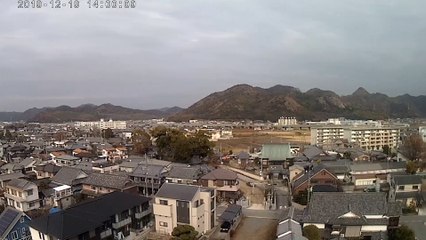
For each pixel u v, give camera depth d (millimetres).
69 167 58625
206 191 39469
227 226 39062
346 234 35031
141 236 37781
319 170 53656
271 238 36438
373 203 37188
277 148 79375
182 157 76375
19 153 89125
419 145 74062
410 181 47562
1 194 52156
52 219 31625
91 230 31750
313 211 37125
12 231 34781
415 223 37250
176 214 37969
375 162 64500
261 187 59781
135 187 51938
